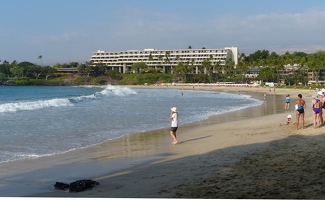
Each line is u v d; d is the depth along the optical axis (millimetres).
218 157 12352
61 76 194000
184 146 15820
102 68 197250
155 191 8531
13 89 118438
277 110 36094
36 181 10344
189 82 167000
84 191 8922
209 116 30391
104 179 10289
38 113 31266
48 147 16094
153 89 121812
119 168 11805
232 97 66625
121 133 20516
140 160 13055
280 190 7598
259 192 7621
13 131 20797
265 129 19672
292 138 15047
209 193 7902
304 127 18531
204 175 9789
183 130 21469
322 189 7391
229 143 15469
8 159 13531
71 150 15398
